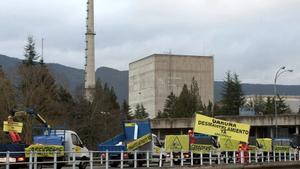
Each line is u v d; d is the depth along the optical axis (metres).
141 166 36.16
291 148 52.50
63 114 74.75
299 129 96.50
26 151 27.34
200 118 40.97
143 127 41.25
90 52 112.94
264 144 49.47
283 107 151.75
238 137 42.31
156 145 40.47
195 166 36.03
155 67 187.50
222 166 38.25
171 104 148.50
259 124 94.81
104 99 84.94
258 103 162.25
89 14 114.06
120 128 80.56
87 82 111.56
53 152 27.88
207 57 196.12
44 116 68.44
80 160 31.22
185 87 150.00
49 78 73.69
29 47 88.00
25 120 54.78
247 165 41.22
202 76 195.00
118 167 37.03
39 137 33.72
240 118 96.81
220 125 41.62
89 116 77.62
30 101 66.56
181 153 35.72
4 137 51.59
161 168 33.09
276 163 45.03
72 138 34.03
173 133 109.19
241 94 149.25
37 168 28.66
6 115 62.19
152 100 187.50
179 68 191.12
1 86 64.62
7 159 25.02
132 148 38.28
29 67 69.81
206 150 39.34
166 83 188.62
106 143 40.91
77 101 80.94
